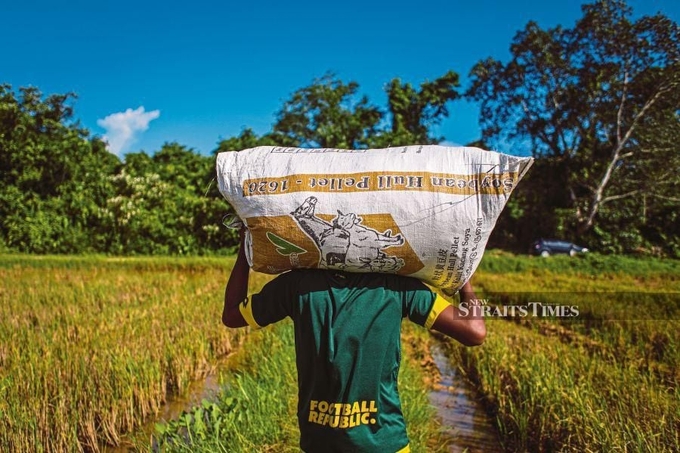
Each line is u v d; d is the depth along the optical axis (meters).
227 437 4.07
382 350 1.85
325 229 1.84
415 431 4.44
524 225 34.94
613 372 5.50
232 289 2.11
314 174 1.89
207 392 6.16
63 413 4.72
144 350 6.38
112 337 6.93
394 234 1.82
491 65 35.94
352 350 1.82
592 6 30.39
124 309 9.30
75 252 22.30
